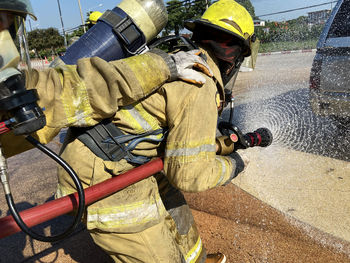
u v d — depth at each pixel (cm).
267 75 860
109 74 102
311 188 249
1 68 80
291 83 682
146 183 128
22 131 85
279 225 207
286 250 184
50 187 321
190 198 258
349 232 192
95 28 144
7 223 96
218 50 136
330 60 327
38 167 385
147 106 118
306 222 208
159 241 123
